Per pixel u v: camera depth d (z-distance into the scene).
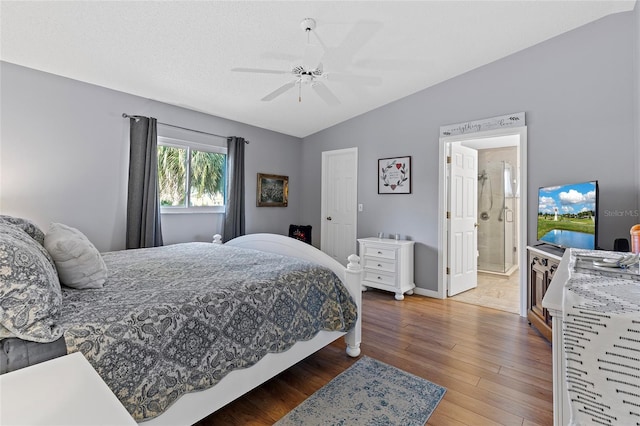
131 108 3.29
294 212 5.21
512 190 5.48
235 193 4.18
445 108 3.60
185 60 2.71
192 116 3.82
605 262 1.14
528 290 2.91
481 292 3.99
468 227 4.08
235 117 4.16
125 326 1.16
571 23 2.70
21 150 2.64
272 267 2.01
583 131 2.75
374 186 4.29
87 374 0.75
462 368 2.07
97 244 3.05
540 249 2.65
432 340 2.51
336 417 1.58
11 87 2.59
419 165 3.84
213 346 1.38
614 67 2.61
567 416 0.78
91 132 3.02
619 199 2.57
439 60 3.16
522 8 2.46
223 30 2.36
